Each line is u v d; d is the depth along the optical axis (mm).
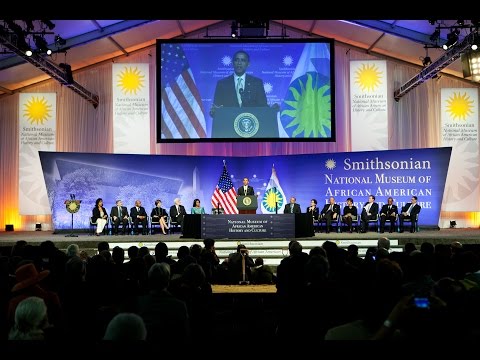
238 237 11422
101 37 14852
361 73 16859
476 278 4258
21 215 16750
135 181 16234
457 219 16844
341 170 16078
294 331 3684
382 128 16812
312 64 14828
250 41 14750
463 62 11742
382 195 15711
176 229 14766
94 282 4520
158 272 3422
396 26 14805
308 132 14836
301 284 4188
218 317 6230
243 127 14859
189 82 14836
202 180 16641
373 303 2482
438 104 16953
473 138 16766
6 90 16750
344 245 12188
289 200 16453
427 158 15391
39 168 16734
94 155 15992
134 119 16812
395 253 5363
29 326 2828
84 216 15773
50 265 5531
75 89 15195
